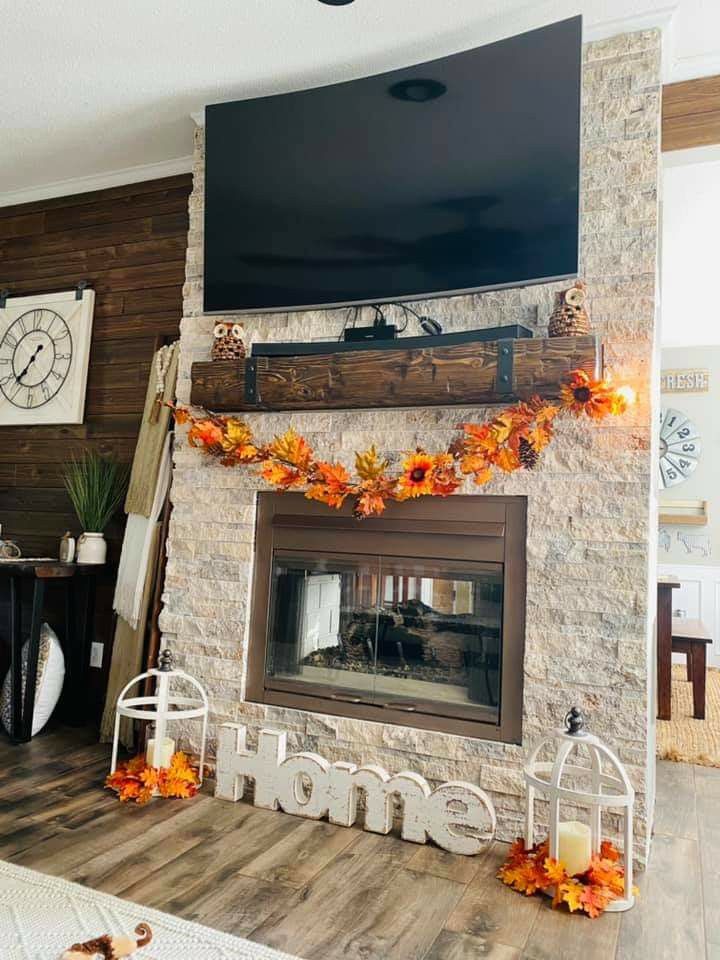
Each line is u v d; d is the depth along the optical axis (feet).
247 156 9.49
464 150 8.34
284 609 9.16
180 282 11.54
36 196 12.76
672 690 15.81
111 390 11.94
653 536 8.03
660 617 13.34
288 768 8.09
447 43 8.58
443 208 8.47
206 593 9.45
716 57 8.44
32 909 5.85
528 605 7.80
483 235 8.24
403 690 8.48
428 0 7.82
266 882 6.48
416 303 8.83
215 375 9.17
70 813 7.83
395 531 8.50
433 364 7.98
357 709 8.55
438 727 8.16
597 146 8.01
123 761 9.56
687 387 20.18
